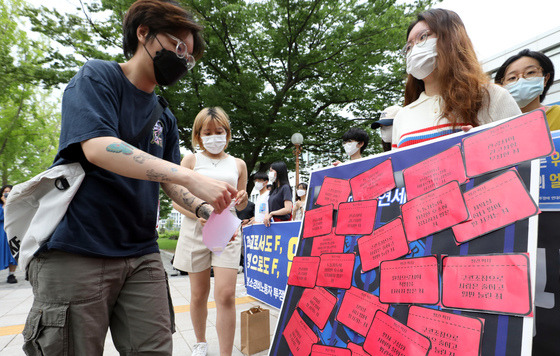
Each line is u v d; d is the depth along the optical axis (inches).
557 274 49.5
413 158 44.8
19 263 40.8
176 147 59.5
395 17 402.9
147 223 48.5
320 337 45.7
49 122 766.5
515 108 48.0
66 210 40.0
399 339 36.9
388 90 482.9
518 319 29.2
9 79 412.8
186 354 93.0
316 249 53.0
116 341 47.1
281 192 145.5
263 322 92.0
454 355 31.8
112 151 36.4
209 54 413.1
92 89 39.9
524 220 31.9
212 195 38.0
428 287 36.5
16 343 104.0
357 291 43.9
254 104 392.8
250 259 151.7
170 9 43.4
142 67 45.4
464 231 35.9
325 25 459.5
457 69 50.7
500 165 35.6
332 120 496.1
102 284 41.6
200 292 88.3
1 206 214.2
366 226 46.9
